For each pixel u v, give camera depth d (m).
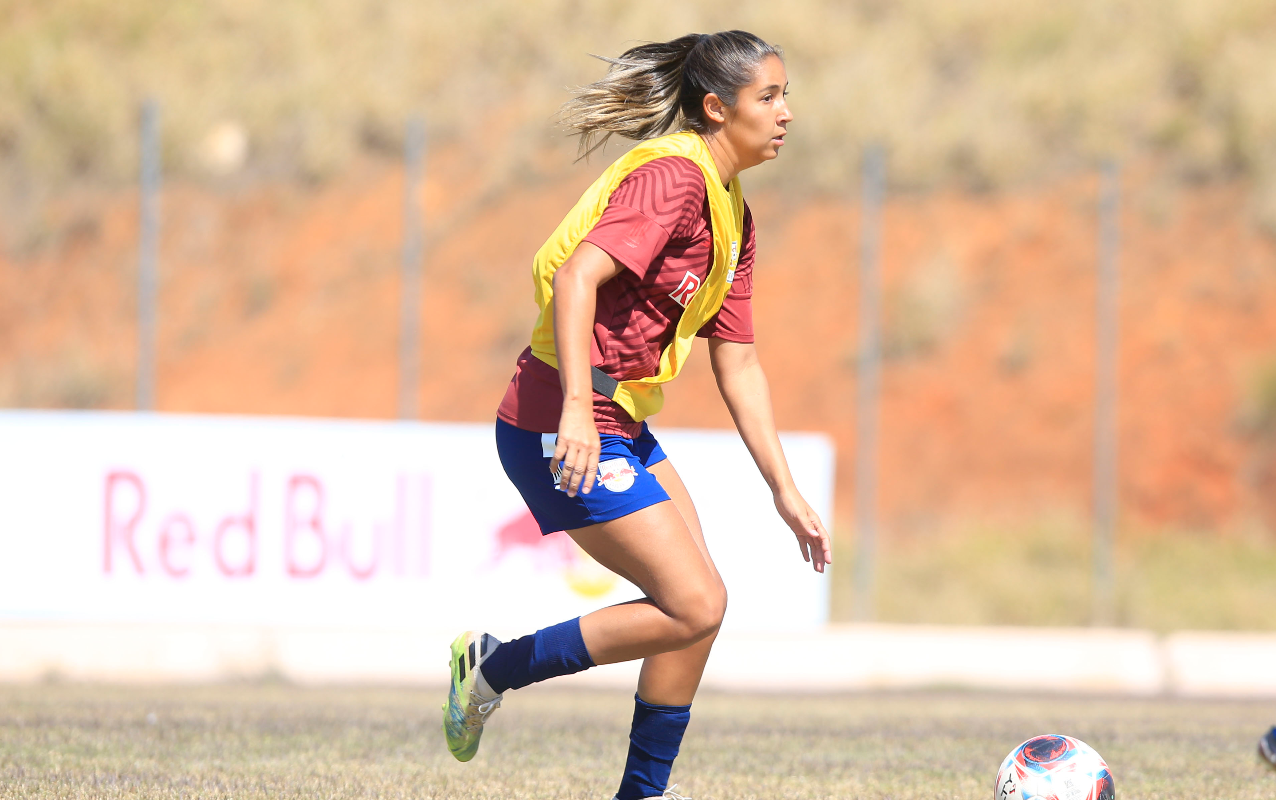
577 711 25.28
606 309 10.88
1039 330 54.66
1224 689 36.50
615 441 11.02
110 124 67.38
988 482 50.56
